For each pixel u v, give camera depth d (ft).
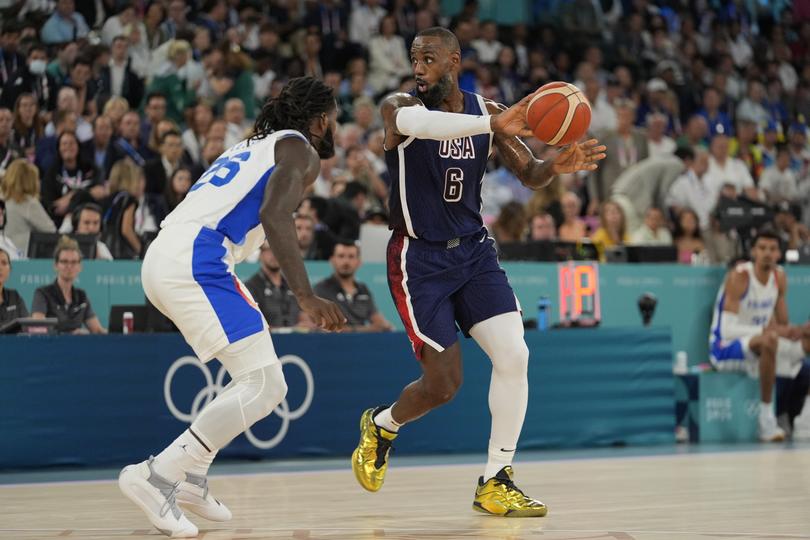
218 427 28.50
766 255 71.87
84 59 80.94
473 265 34.73
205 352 28.96
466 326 35.35
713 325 72.54
